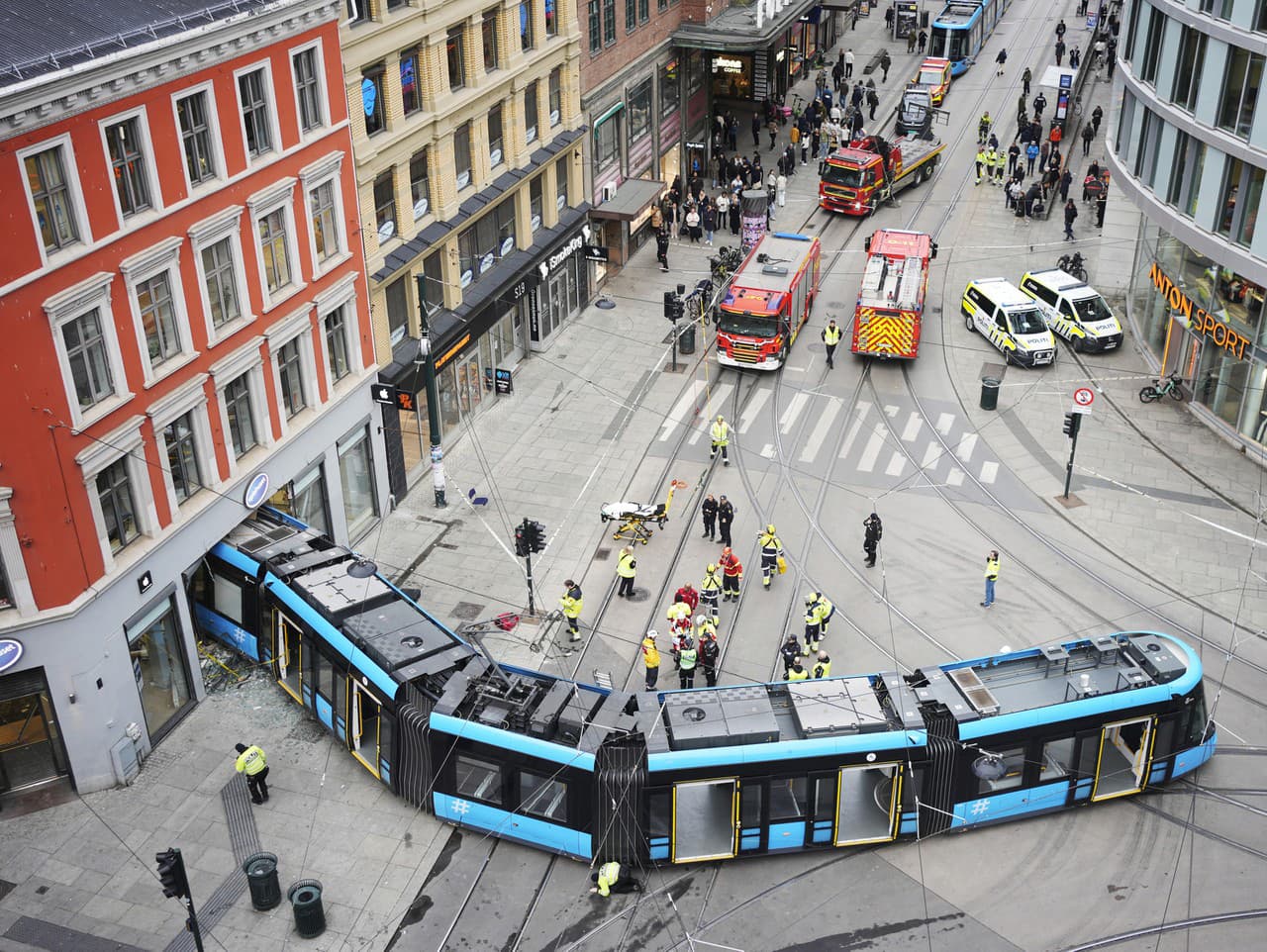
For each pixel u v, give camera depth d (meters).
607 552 34.88
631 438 40.38
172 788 26.81
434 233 37.03
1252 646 30.86
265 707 29.22
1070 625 31.73
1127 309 47.94
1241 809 26.14
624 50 49.72
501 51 39.72
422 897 24.20
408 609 27.86
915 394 43.16
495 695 25.06
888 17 83.25
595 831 24.22
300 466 31.83
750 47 53.81
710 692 25.12
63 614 24.59
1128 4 43.22
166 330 26.56
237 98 27.19
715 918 23.73
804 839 24.86
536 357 45.41
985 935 23.30
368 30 32.28
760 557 34.44
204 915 23.70
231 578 29.81
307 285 30.83
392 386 34.44
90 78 22.77
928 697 25.11
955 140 66.38
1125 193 43.09
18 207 22.05
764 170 62.12
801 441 40.34
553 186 45.03
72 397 23.92
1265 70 34.06
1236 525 35.72
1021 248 53.59
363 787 26.88
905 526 35.97
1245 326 37.50
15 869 24.72
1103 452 39.38
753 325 43.31
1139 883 24.38
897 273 45.28
